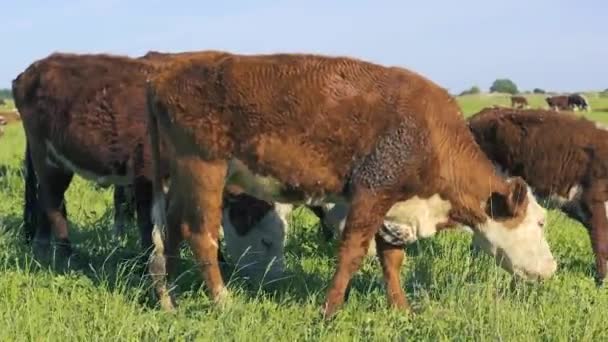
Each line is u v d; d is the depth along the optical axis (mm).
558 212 11320
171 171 7117
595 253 9711
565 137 10094
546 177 10211
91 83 8734
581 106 58719
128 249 9188
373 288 7984
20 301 6715
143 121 8523
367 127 6809
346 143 6824
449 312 6793
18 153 21516
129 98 8594
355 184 6914
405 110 6859
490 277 7355
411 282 8305
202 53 7160
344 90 6797
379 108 6816
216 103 6812
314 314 6840
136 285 7648
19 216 11234
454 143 7145
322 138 6797
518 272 7594
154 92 7047
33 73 9172
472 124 10750
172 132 7000
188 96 6871
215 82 6816
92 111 8633
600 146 9898
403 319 6680
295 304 7199
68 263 8102
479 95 98562
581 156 9977
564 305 7266
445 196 7242
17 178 15203
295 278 8305
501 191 7328
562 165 10094
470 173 7215
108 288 7328
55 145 8977
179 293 7512
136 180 8547
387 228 7281
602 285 8844
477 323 6375
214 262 7070
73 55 9234
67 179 9312
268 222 8383
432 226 7371
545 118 10289
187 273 7930
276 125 6773
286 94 6742
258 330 6188
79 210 11867
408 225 7285
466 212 7352
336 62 6910
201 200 6980
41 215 9328
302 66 6836
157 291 7133
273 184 7004
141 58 9492
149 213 8586
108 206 12281
